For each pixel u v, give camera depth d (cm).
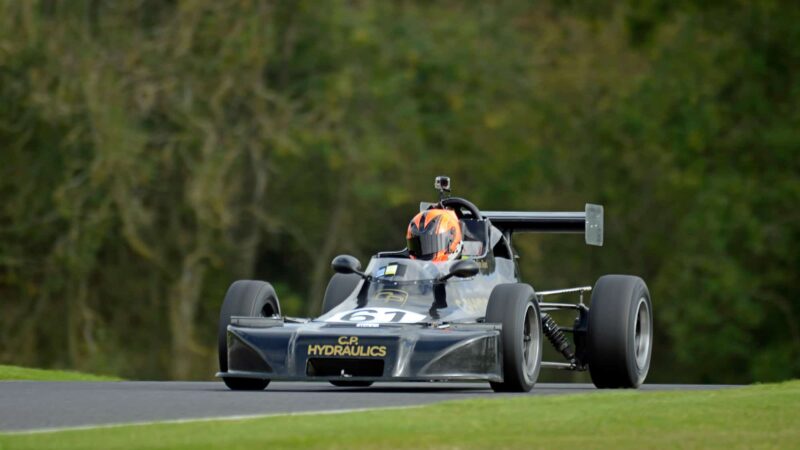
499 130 12481
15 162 10144
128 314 11000
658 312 12988
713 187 12175
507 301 3644
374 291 3847
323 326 3591
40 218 10288
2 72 9931
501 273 4178
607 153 13212
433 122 12119
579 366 4166
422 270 3875
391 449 2239
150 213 9856
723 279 11775
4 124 9944
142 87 10012
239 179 10600
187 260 10156
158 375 11038
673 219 13488
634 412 2723
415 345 3456
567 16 13762
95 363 10244
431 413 2712
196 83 10338
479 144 12438
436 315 3738
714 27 12950
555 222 4412
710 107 12562
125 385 4003
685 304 12119
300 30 11388
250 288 3834
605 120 13162
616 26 13712
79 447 2216
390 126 11506
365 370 3462
